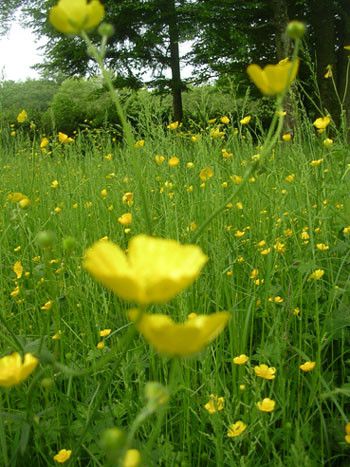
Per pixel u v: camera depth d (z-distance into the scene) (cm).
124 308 89
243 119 134
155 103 147
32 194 132
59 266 103
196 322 25
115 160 172
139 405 64
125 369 64
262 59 521
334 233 101
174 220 93
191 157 148
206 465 62
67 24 46
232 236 106
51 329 84
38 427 56
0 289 83
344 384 67
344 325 71
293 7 484
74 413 64
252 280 87
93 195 128
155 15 504
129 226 111
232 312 74
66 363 77
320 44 457
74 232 112
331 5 462
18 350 55
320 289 85
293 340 79
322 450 58
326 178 110
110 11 512
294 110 134
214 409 56
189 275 23
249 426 59
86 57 564
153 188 130
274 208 101
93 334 85
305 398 67
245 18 504
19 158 189
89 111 521
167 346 24
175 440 65
